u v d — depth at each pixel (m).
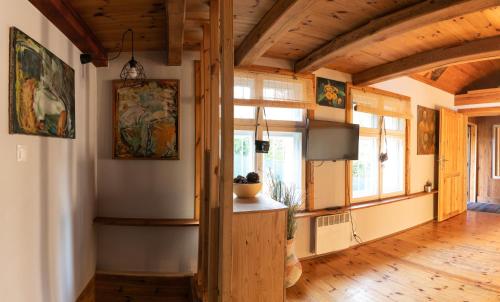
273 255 1.95
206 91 2.38
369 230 3.98
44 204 1.85
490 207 6.41
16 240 1.55
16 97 1.51
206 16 2.25
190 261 2.92
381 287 2.74
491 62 5.18
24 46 1.58
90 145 2.70
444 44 2.95
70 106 2.21
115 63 2.88
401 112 4.42
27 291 1.66
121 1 1.97
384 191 4.36
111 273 2.84
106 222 2.75
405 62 3.28
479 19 2.46
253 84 3.08
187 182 2.93
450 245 3.89
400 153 4.62
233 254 1.84
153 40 2.63
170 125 2.89
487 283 2.82
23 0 1.62
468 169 7.14
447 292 2.65
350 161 3.83
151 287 2.84
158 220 2.85
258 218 1.89
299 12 1.94
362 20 2.38
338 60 3.37
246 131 3.16
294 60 3.32
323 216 3.41
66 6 1.92
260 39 2.35
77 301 2.39
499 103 5.34
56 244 2.02
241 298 1.87
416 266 3.21
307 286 2.76
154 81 2.87
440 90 5.36
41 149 1.81
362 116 4.07
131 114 2.86
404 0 2.07
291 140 3.42
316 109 3.48
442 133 5.10
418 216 4.81
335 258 3.44
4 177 1.45
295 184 3.39
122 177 2.89
